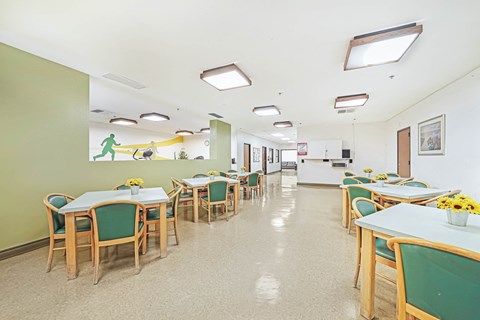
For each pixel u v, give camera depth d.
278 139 13.62
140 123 7.50
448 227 1.30
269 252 2.45
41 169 2.62
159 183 4.54
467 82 3.02
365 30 2.03
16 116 2.41
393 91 3.83
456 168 3.23
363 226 1.41
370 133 7.49
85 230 2.07
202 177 5.05
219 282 1.85
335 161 8.02
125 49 2.40
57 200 2.27
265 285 1.80
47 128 2.67
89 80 3.23
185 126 8.17
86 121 3.10
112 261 2.22
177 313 1.47
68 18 1.87
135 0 1.65
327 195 6.27
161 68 2.89
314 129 8.27
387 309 1.51
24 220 2.47
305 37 2.15
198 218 3.90
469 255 0.79
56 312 1.48
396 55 2.32
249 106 5.05
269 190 7.28
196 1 1.65
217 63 2.73
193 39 2.20
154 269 2.07
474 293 0.80
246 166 10.24
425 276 0.93
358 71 2.99
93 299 1.62
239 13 1.80
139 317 1.44
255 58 2.60
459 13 1.77
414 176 4.75
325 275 1.96
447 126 3.46
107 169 3.42
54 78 2.73
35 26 1.99
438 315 0.90
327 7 1.72
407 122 5.24
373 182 4.21
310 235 2.99
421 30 1.91
